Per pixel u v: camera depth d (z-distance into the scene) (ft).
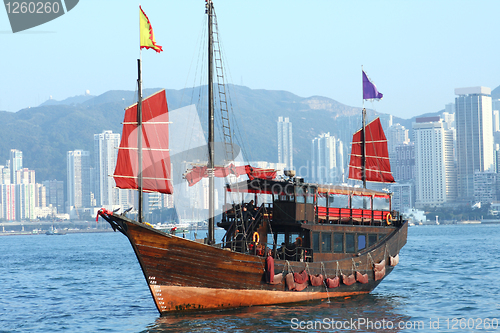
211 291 161.58
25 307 204.33
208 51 182.09
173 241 153.58
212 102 181.47
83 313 187.73
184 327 149.69
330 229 183.01
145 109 161.38
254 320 157.17
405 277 273.95
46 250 637.71
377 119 265.75
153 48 163.53
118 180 156.87
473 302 195.62
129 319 173.27
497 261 355.36
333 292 185.78
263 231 180.65
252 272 164.96
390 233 202.69
